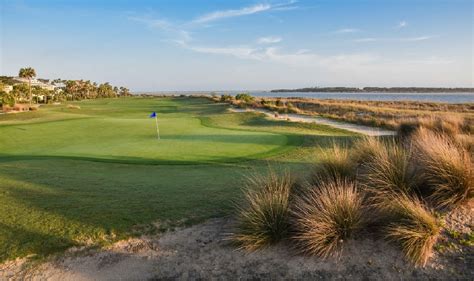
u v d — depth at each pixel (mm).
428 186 5238
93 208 6023
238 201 6129
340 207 4605
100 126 21984
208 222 5426
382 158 5836
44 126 21875
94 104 71312
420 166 5656
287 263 4234
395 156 5840
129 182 7875
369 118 27656
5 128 20703
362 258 4129
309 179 6289
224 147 13680
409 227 4273
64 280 4102
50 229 5246
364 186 5582
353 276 3873
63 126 21891
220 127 21906
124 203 6262
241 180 7875
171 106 56875
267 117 28969
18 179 8219
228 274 4105
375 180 5418
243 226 4887
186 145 14219
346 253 4250
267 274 4062
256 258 4387
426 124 12898
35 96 88625
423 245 4027
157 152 12648
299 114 34594
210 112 39875
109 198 6578
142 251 4656
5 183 7820
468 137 7367
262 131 19203
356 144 7879
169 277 4098
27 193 6988
